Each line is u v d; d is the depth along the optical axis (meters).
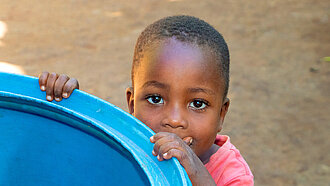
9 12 7.04
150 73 1.49
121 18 6.94
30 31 6.34
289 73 5.29
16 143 1.54
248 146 3.94
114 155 1.32
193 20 1.59
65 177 1.52
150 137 1.28
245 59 5.61
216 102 1.55
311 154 3.88
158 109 1.52
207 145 1.58
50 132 1.46
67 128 1.42
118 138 1.24
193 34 1.51
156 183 1.15
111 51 5.81
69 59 5.53
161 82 1.47
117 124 1.37
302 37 6.32
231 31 6.49
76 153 1.45
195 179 1.25
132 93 1.74
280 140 4.05
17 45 5.84
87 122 1.32
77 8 7.32
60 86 1.47
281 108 4.56
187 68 1.46
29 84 1.50
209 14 7.14
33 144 1.51
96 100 1.42
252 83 5.02
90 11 7.21
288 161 3.78
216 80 1.52
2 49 5.69
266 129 4.20
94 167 1.42
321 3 7.64
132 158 1.22
